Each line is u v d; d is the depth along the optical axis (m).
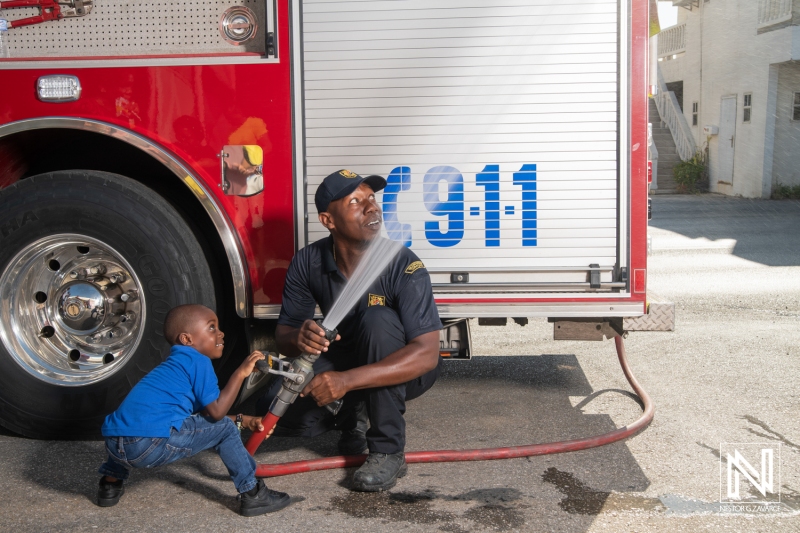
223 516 2.85
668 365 4.85
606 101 3.54
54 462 3.41
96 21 3.81
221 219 3.65
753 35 17.55
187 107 3.66
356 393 3.21
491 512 2.84
